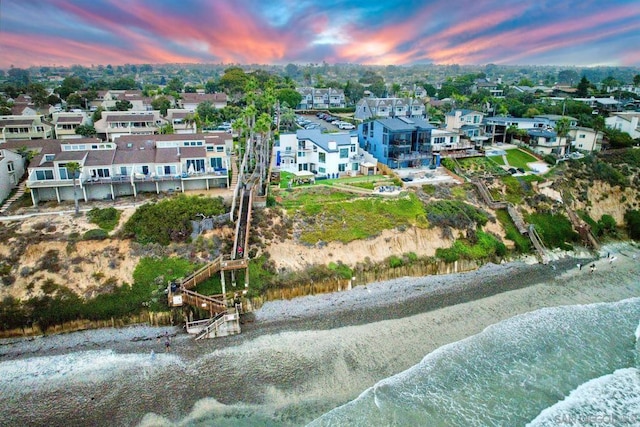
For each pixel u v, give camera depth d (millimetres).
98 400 32406
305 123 102250
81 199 54969
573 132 88000
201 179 57469
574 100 125188
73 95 125812
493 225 59938
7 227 46812
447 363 36906
